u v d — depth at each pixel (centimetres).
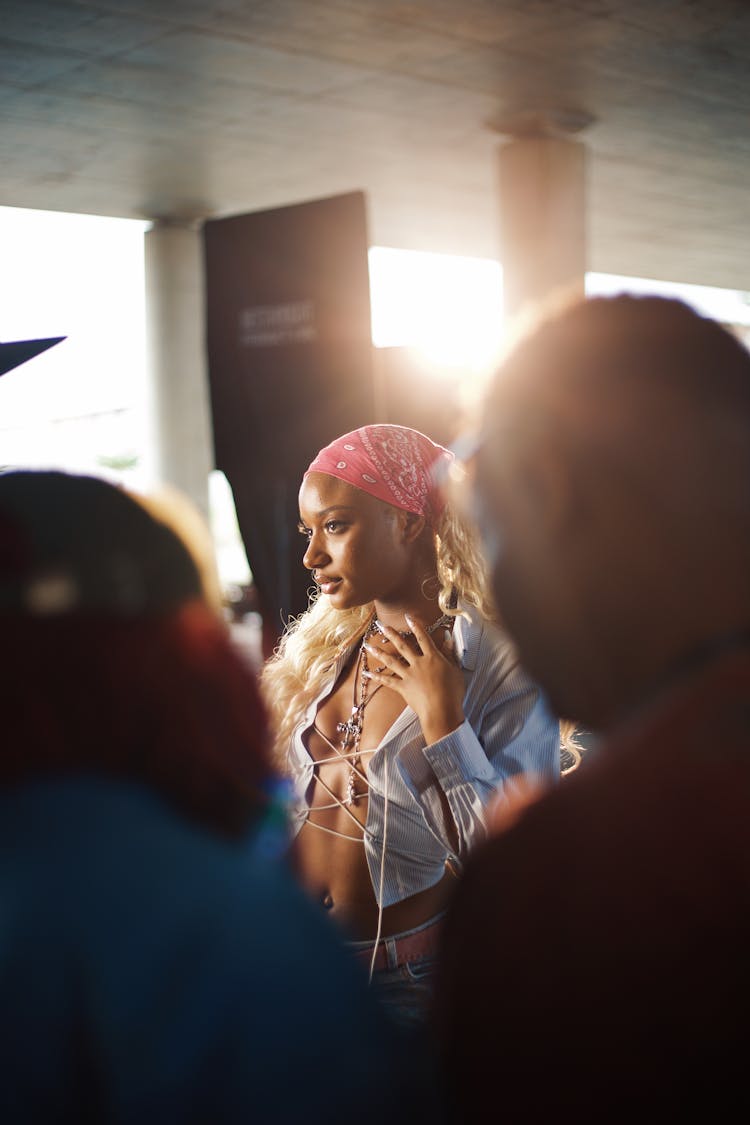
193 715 78
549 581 75
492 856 70
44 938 66
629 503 71
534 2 773
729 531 69
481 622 187
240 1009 66
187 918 68
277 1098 66
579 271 1056
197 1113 64
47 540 75
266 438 412
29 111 974
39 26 800
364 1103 68
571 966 64
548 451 73
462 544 187
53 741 74
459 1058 69
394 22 800
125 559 77
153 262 1354
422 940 178
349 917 180
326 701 195
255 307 421
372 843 180
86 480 80
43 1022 64
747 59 888
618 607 72
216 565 87
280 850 83
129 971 66
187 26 802
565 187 1044
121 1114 63
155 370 1374
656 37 841
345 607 191
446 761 174
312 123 1012
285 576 398
